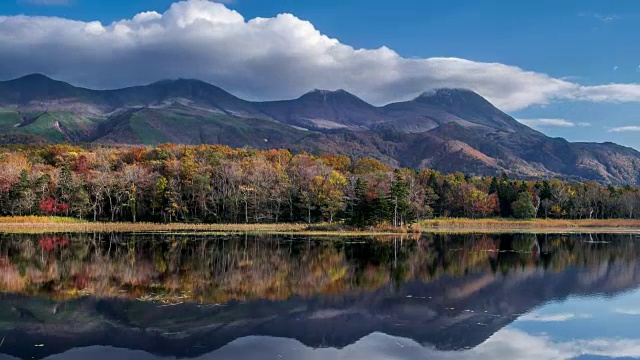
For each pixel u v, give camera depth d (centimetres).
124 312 3228
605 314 3322
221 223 12469
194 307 3369
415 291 3984
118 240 7956
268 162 15500
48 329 2872
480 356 2483
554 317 3234
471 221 15175
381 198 10581
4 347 2575
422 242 8194
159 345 2614
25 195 12038
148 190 12812
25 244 7225
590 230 12388
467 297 3791
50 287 4006
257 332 2839
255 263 5425
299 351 2530
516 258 6081
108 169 13938
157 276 4547
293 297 3709
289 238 8581
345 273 4803
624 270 5178
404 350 2561
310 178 12756
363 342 2677
